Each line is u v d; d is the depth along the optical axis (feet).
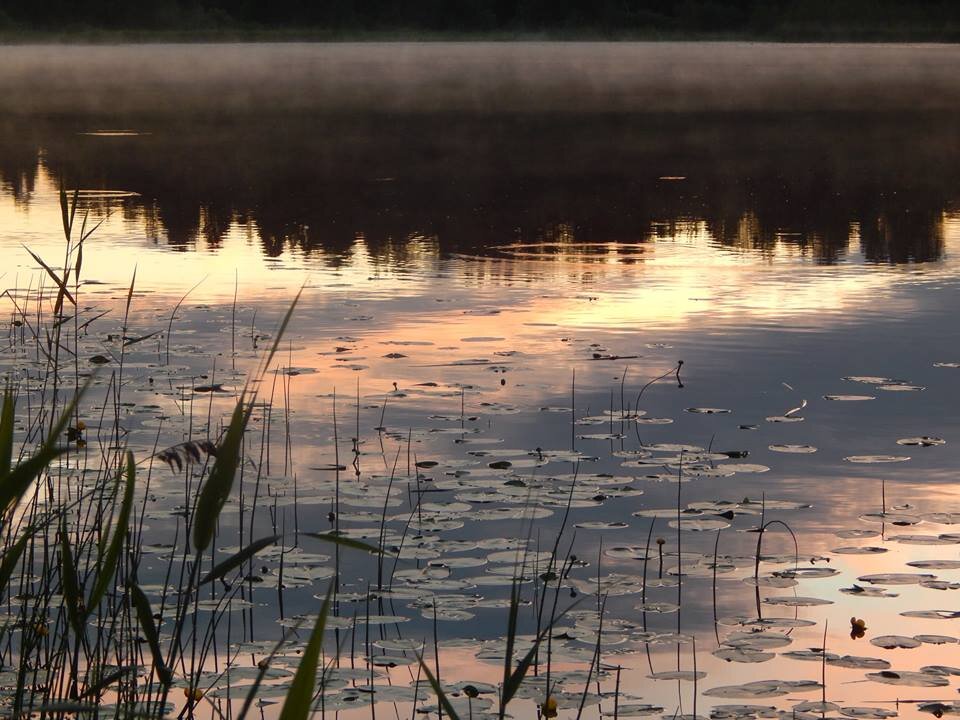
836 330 38.09
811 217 62.39
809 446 26.86
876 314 40.22
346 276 47.47
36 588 19.43
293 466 25.53
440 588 19.70
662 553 21.07
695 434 27.89
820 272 48.03
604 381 32.35
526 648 17.72
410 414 29.30
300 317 40.04
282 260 51.01
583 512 23.02
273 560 20.83
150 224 60.49
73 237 56.49
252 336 37.27
